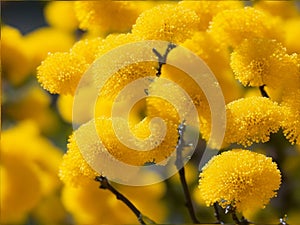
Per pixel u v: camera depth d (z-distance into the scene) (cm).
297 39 17
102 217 21
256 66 15
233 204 14
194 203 23
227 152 14
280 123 14
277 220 21
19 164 22
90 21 17
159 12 15
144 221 16
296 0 22
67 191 21
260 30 16
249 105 14
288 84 15
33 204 22
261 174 13
